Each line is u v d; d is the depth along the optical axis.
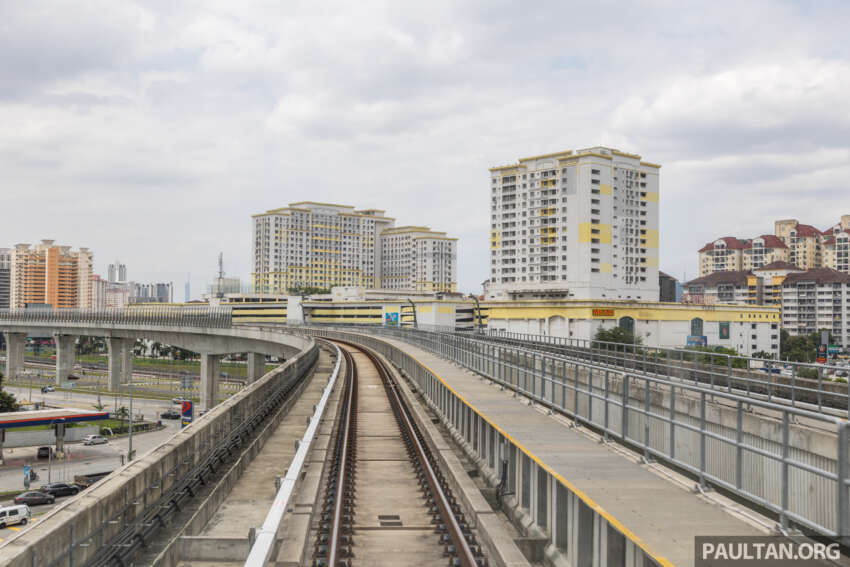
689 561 7.16
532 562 12.12
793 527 8.62
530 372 19.17
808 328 160.38
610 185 132.00
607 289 131.50
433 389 30.27
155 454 13.50
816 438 12.83
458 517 13.59
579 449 12.62
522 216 140.38
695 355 23.30
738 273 185.12
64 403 100.19
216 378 110.12
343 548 11.74
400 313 142.38
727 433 15.63
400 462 20.08
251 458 20.09
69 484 49.38
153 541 12.15
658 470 11.00
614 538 9.48
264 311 164.50
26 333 141.12
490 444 17.73
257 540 7.44
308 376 43.78
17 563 7.92
